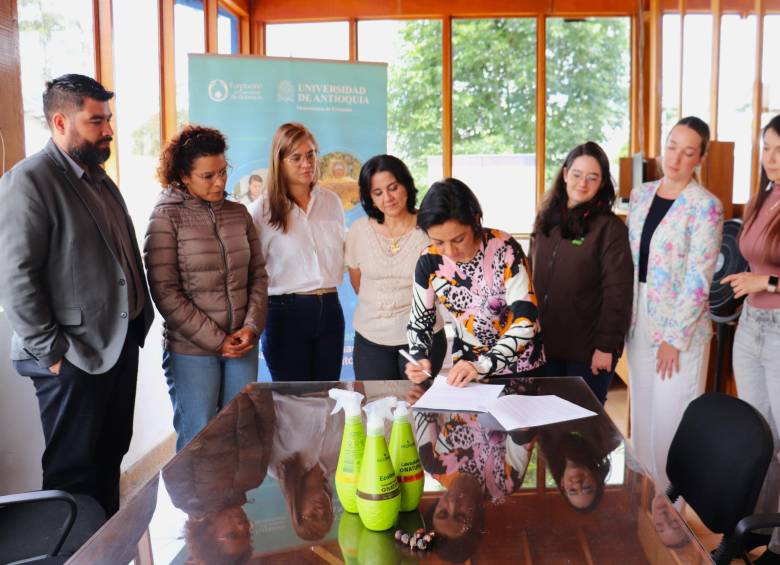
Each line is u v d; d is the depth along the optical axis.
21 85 2.38
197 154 2.36
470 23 5.38
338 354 2.90
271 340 2.82
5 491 2.20
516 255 1.96
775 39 2.77
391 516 1.11
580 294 2.46
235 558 1.04
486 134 5.49
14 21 2.28
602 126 5.42
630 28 5.29
